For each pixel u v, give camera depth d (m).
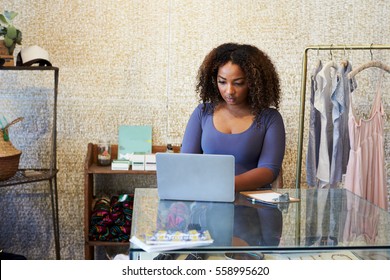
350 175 2.84
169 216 1.74
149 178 3.68
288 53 3.58
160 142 3.61
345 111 2.88
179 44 3.55
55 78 3.22
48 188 3.65
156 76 3.57
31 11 3.48
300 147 3.17
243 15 3.55
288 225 1.66
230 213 1.79
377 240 1.51
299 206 1.91
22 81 3.54
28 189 3.64
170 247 1.44
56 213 3.40
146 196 2.05
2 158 2.96
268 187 2.46
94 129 3.58
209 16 3.54
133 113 3.59
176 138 3.61
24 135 3.57
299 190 2.21
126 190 3.68
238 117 2.50
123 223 3.32
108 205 3.42
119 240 3.32
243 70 2.41
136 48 3.54
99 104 3.57
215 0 3.54
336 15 3.56
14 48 3.22
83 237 3.67
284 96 3.61
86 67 3.54
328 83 2.88
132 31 3.53
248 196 2.04
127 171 3.25
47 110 3.56
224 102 2.56
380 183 2.90
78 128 3.58
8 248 3.67
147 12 3.53
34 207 3.66
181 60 3.56
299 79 3.60
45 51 3.21
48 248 3.68
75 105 3.56
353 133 2.81
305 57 3.06
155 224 1.64
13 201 3.65
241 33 3.55
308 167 3.01
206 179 1.93
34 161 3.59
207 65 2.51
